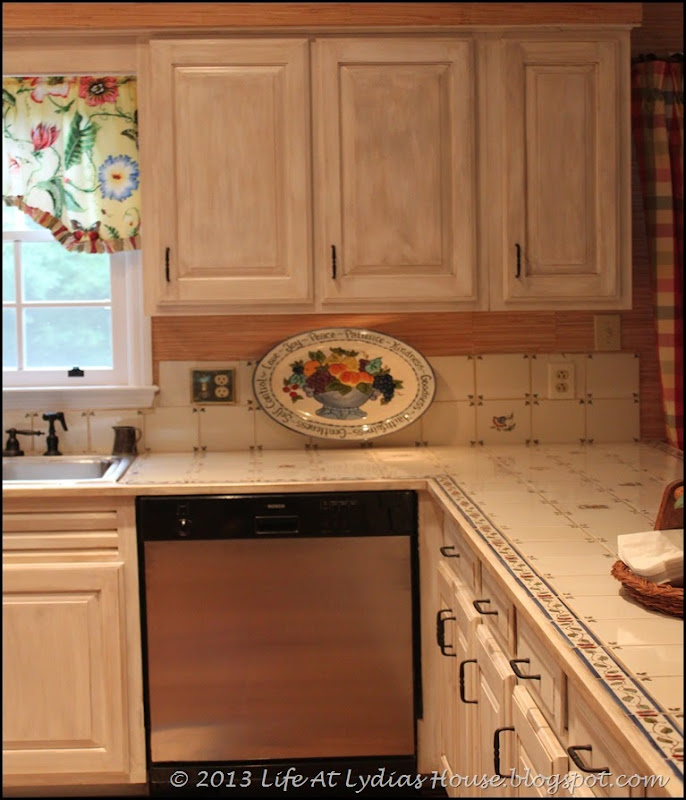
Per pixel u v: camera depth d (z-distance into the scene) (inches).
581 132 121.5
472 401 135.4
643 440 136.8
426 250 121.4
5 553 112.7
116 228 129.2
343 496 111.3
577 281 122.3
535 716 64.8
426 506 111.7
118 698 113.3
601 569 72.0
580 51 120.8
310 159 120.7
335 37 120.2
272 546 111.8
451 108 120.5
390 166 120.8
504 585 69.5
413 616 113.1
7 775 114.3
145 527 111.6
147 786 117.8
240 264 121.1
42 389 132.3
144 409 133.9
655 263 130.3
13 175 129.0
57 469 129.5
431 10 119.3
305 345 131.2
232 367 134.0
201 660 112.8
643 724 45.9
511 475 112.2
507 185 121.3
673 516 68.9
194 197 120.6
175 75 120.0
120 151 128.4
